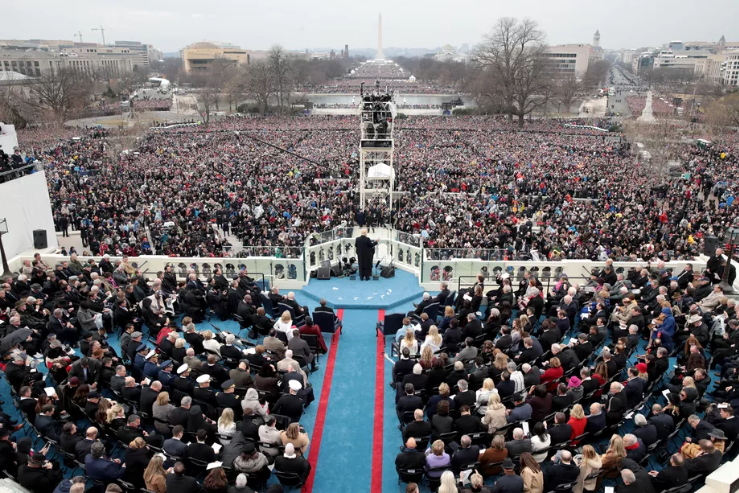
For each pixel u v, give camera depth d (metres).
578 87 132.00
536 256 21.14
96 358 12.35
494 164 59.22
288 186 48.31
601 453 10.52
